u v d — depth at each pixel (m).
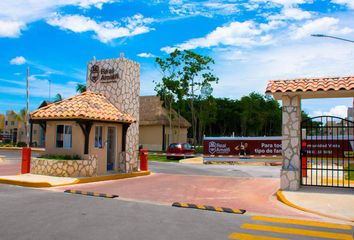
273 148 25.11
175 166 23.55
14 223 7.14
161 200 10.56
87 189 12.31
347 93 11.99
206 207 9.45
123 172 16.98
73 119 14.68
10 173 15.89
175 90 37.88
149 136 40.56
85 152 14.88
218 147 26.02
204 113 42.28
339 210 9.34
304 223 8.02
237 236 6.71
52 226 6.99
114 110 16.50
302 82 12.55
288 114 12.48
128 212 8.55
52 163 14.48
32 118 15.34
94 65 18.05
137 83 18.47
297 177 12.02
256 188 13.43
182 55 37.69
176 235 6.61
